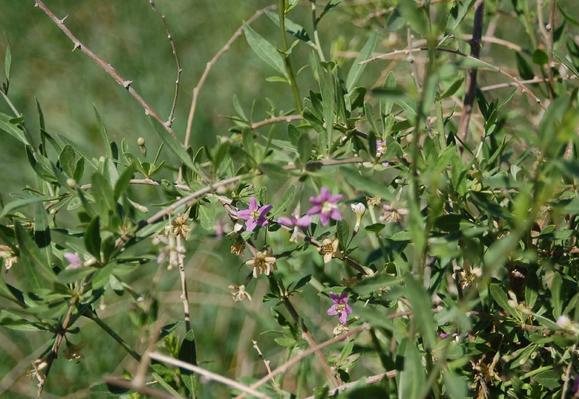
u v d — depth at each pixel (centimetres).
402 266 87
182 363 85
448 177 91
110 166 89
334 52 105
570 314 92
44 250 89
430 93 83
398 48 111
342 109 91
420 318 82
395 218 90
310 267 99
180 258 91
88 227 84
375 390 84
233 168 92
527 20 101
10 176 126
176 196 91
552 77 97
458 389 86
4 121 92
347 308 92
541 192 83
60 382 112
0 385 111
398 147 89
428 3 86
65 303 86
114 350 113
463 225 88
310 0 96
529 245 90
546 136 83
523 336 93
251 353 113
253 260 92
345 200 88
